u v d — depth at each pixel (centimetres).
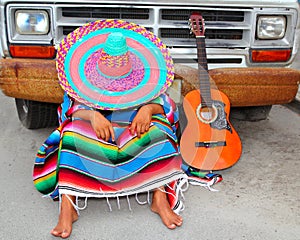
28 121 337
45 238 223
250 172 289
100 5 262
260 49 282
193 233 227
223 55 282
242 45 281
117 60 222
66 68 234
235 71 269
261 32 280
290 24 281
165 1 265
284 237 224
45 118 334
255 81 271
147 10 271
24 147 324
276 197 260
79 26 267
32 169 293
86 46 238
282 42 284
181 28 275
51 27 263
